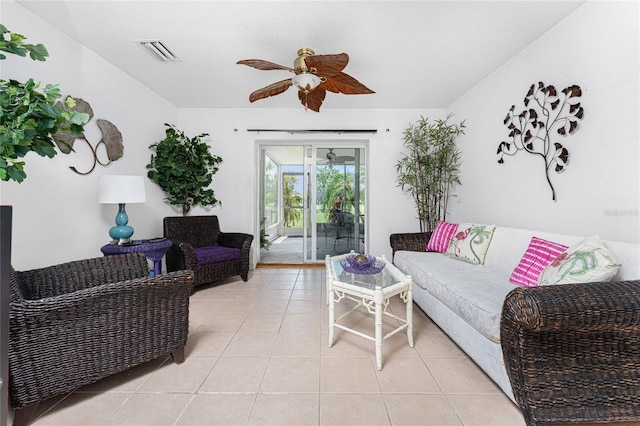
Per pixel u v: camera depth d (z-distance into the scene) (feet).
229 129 13.56
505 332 4.06
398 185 13.48
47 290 5.52
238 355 6.06
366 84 10.55
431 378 5.26
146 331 5.21
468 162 11.10
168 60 8.89
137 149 10.55
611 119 5.60
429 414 4.36
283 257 15.80
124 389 4.94
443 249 9.99
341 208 14.94
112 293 4.71
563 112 6.70
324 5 6.28
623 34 5.34
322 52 8.23
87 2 6.22
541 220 7.42
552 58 7.02
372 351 6.23
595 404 3.79
